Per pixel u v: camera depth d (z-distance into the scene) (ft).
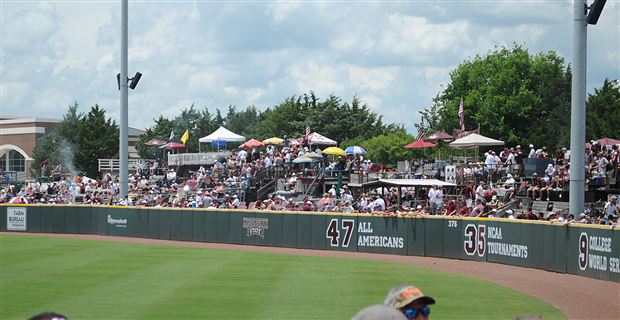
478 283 77.92
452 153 270.67
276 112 331.36
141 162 241.35
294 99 331.57
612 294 69.56
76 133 303.68
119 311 61.00
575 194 90.43
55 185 189.47
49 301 65.92
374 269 90.12
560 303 65.31
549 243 87.76
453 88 296.71
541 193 120.88
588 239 80.69
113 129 307.58
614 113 229.86
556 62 286.87
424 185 124.26
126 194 152.05
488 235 99.25
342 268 90.79
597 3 87.71
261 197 162.61
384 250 111.75
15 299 66.95
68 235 149.48
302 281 78.28
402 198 137.90
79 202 167.43
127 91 151.33
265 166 171.01
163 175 203.10
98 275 82.74
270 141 195.31
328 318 57.98
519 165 140.67
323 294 69.62
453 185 123.95
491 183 130.31
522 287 75.00
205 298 67.15
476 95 276.82
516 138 265.13
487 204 116.67
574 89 90.53
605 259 77.41
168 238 137.59
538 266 89.66
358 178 155.63
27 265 92.32
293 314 59.62
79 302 65.26
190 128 405.18
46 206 156.04
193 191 167.84
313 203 139.13
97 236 146.92
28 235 149.38
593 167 123.85
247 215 127.13
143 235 141.79
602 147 139.13
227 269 88.58
